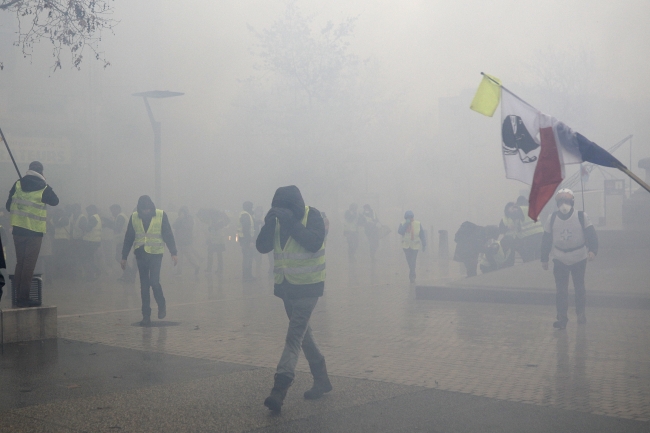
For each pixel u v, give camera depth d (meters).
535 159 6.30
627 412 5.23
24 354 7.58
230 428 4.80
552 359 7.34
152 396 5.69
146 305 9.98
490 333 9.12
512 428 4.81
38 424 4.88
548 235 9.66
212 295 14.46
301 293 5.45
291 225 5.45
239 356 7.50
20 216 8.66
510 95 6.30
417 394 5.79
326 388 5.69
